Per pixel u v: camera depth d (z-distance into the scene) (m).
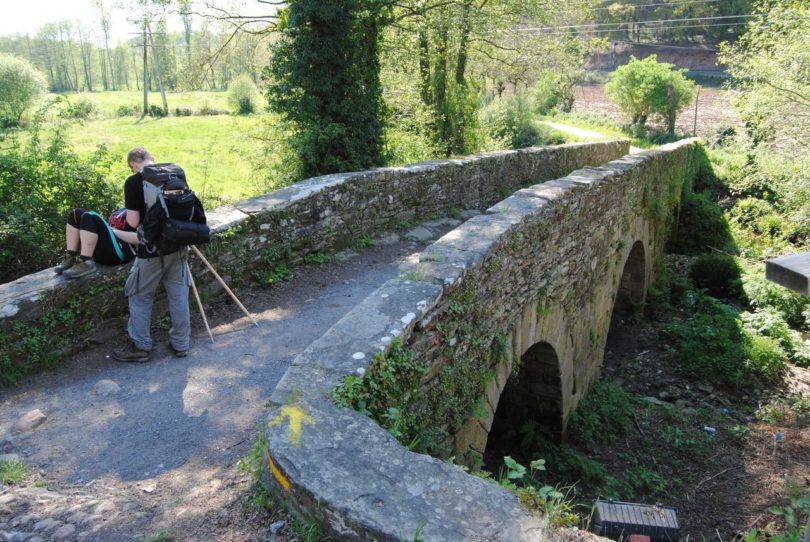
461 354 4.88
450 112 15.41
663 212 14.84
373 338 3.64
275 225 6.82
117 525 2.95
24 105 9.73
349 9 9.07
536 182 13.86
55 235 6.88
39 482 3.38
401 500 2.40
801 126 16.39
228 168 14.51
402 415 3.76
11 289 4.78
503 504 2.42
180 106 35.84
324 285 6.76
